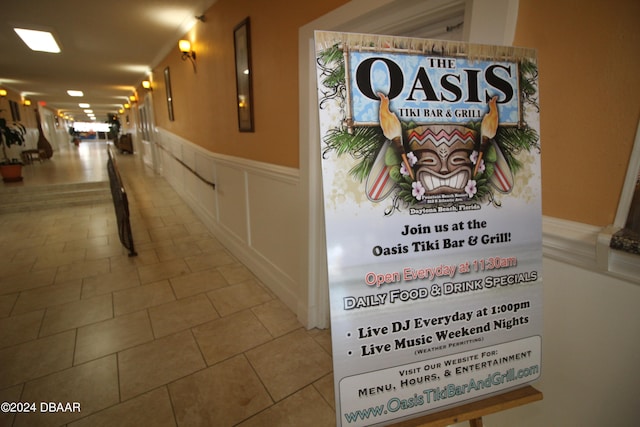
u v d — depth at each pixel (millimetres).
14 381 1732
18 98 9695
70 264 3240
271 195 2570
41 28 4066
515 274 961
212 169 3914
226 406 1605
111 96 11852
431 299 909
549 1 936
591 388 996
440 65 875
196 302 2570
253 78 2545
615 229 869
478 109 901
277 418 1548
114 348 2014
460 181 903
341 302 852
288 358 1952
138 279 2947
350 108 833
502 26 1006
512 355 981
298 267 2328
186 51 3928
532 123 937
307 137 1929
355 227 850
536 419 1163
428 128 874
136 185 6961
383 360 890
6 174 5906
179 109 5258
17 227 4406
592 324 962
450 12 1255
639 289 845
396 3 1322
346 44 824
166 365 1874
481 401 964
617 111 843
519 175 937
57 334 2141
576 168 949
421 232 889
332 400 1658
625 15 799
